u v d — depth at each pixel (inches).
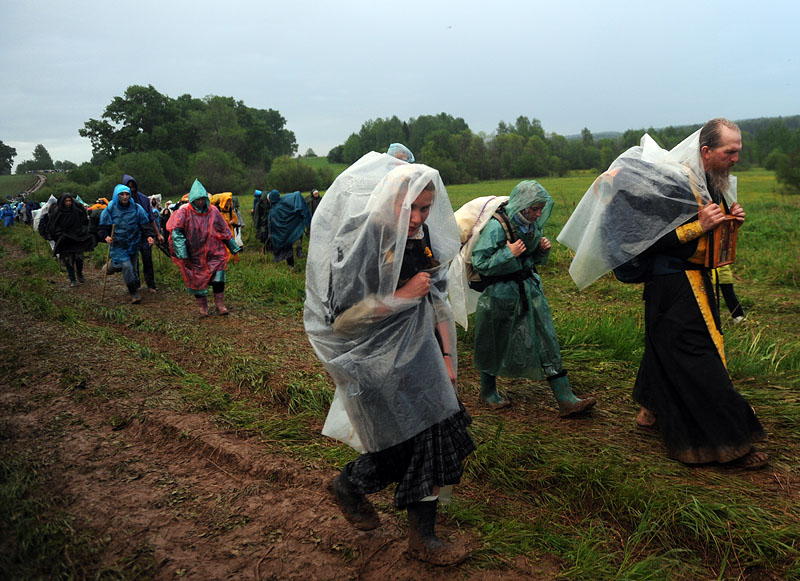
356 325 97.8
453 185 3432.6
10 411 179.5
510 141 4190.5
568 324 237.1
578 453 137.5
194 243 297.0
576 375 191.5
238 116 4426.7
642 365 146.1
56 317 295.6
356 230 95.7
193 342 249.8
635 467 129.4
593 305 295.1
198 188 296.5
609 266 135.9
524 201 156.2
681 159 134.3
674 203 129.5
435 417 99.2
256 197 546.6
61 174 5718.5
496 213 163.0
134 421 167.0
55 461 145.5
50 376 207.0
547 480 127.5
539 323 161.0
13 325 283.3
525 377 161.8
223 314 307.4
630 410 164.2
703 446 129.9
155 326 281.3
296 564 105.1
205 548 110.2
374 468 103.1
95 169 3909.9
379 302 96.0
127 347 240.5
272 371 200.8
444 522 115.9
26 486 132.4
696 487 119.2
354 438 107.4
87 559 107.3
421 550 102.4
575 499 121.6
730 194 133.4
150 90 3976.4
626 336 219.8
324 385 184.1
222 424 162.7
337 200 100.3
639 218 132.4
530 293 161.0
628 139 4589.1
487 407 173.2
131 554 108.3
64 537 113.3
